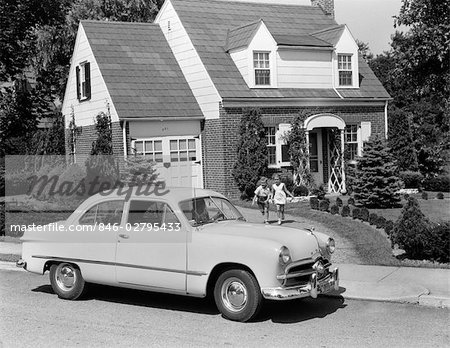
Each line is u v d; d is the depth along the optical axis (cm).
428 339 735
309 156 2450
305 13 2911
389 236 1403
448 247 1169
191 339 750
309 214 1814
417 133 2825
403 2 1086
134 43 2548
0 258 1388
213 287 877
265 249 802
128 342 742
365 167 2000
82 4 3503
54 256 992
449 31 1020
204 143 2378
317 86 2495
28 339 761
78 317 876
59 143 2641
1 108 2012
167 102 2342
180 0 2620
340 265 1186
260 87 2355
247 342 733
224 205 970
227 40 2505
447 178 2620
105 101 2353
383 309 895
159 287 888
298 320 838
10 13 1914
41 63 3212
